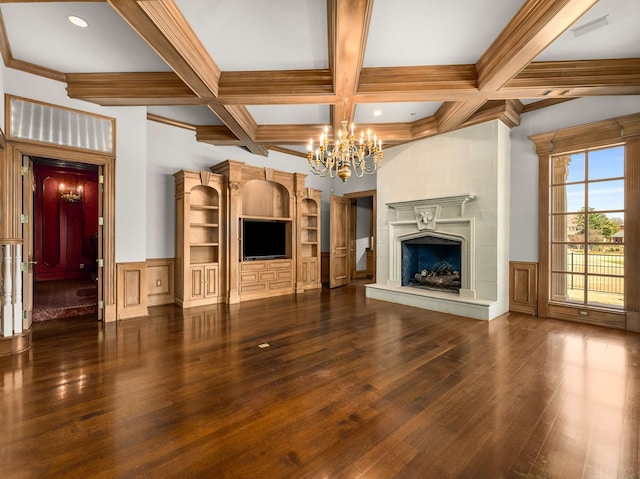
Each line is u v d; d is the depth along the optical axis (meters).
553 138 4.11
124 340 3.30
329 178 7.60
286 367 2.64
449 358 2.84
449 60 3.14
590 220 4.00
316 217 6.77
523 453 1.60
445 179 4.71
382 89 3.33
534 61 3.08
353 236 8.14
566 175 4.19
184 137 5.16
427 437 1.73
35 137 3.36
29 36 2.81
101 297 4.00
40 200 6.60
